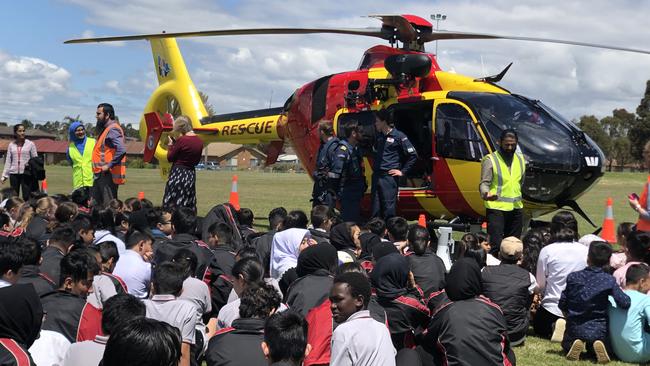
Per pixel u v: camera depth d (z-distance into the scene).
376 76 11.86
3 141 103.25
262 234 8.29
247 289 4.38
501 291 6.62
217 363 4.14
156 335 2.33
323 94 12.63
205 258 6.82
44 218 8.40
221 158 117.06
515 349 6.70
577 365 6.19
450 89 11.16
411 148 10.37
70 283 4.93
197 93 18.45
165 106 19.75
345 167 10.72
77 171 11.98
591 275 6.31
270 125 15.22
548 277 7.14
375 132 11.56
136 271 6.21
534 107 10.73
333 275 5.39
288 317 3.49
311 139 12.91
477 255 7.01
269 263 7.61
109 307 3.75
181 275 4.82
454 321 4.79
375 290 5.53
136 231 6.67
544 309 7.17
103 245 6.06
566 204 10.63
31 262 5.39
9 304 3.44
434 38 12.18
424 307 5.33
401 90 11.47
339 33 11.89
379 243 6.32
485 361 4.73
